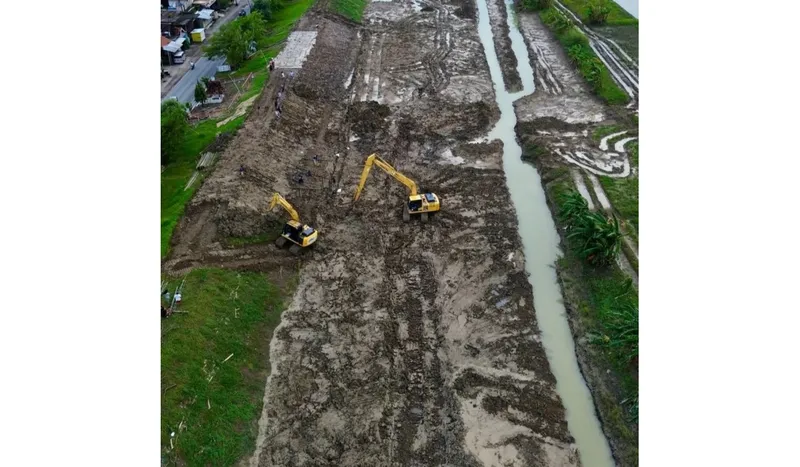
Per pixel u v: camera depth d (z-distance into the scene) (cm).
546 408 2378
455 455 2184
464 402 2384
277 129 4003
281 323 2762
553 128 4397
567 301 2894
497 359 2589
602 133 4322
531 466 2158
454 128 4472
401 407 2377
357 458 2172
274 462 2152
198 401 2236
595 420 2350
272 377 2488
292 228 3072
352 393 2412
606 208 3488
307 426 2281
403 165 3994
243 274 2914
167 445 2048
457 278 3036
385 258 3156
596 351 2586
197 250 3017
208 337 2491
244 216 3198
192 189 3378
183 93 4744
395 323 2764
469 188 3750
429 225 3409
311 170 3822
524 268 3111
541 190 3797
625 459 2156
